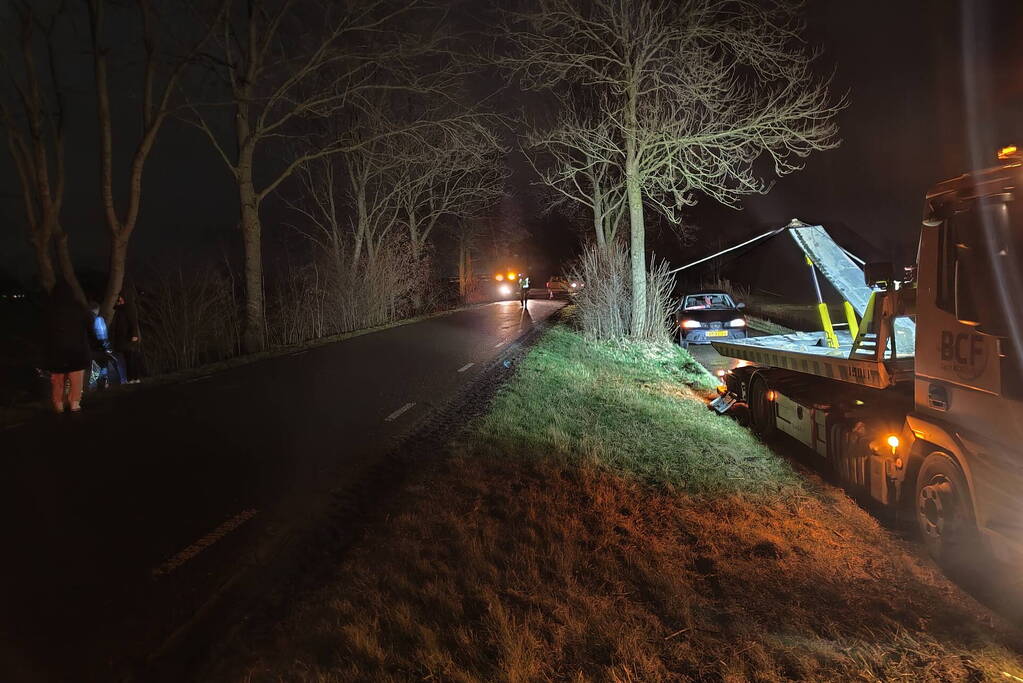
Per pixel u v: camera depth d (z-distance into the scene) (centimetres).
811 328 2059
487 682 323
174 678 329
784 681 347
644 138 1597
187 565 452
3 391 1138
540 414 895
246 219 1792
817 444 744
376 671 322
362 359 1534
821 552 511
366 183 2722
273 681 318
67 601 402
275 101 1784
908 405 583
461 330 2264
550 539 484
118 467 670
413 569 427
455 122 1966
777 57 1430
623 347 1603
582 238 2697
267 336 1959
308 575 441
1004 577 464
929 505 513
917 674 358
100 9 1327
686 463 727
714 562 479
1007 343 430
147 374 1330
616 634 368
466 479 612
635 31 1541
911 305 592
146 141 1412
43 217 1313
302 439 789
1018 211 421
